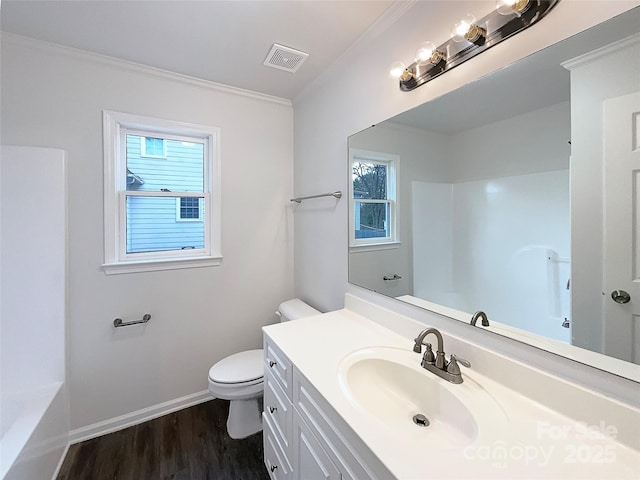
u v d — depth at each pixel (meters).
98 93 1.71
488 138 1.01
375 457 0.67
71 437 1.68
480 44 1.00
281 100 2.31
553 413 0.79
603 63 0.73
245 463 1.56
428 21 1.20
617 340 0.73
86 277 1.71
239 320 2.22
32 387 1.53
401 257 1.37
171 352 1.99
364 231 1.61
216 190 2.09
